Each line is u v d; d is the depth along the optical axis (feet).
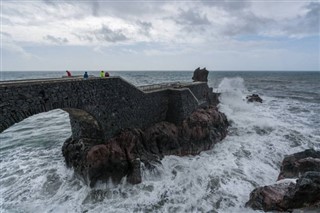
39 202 57.11
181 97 85.25
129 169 65.16
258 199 51.08
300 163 62.69
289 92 246.06
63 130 118.11
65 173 70.18
